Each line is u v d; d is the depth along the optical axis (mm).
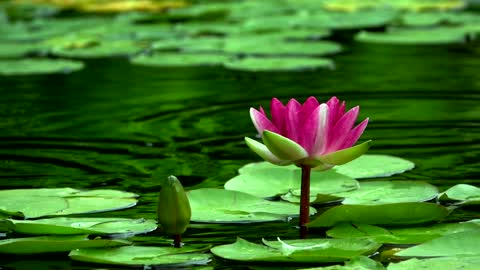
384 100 7859
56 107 8016
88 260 3916
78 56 10820
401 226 4348
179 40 11562
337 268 3662
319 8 14812
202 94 8406
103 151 6410
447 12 13664
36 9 16281
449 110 7383
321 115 4219
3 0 17453
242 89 8602
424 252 3846
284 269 3822
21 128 7227
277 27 12352
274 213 4641
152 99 8250
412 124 6949
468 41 11156
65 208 4781
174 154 6277
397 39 10789
